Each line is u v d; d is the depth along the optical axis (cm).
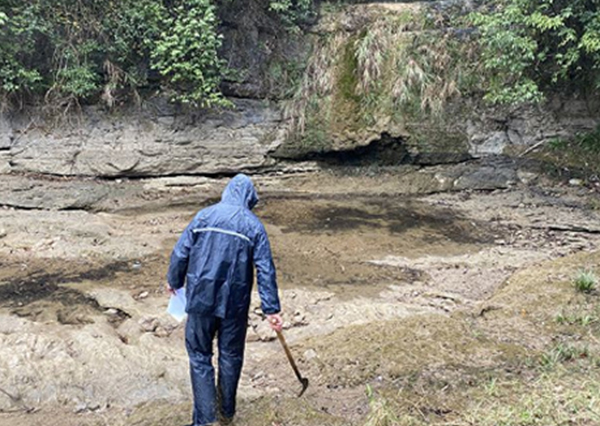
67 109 1003
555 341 432
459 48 1087
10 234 727
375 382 380
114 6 977
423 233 798
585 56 984
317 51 1130
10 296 557
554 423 307
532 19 902
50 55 998
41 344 428
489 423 315
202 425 315
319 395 371
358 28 1141
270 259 305
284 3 1073
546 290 536
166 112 1058
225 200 317
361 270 657
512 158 1075
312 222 845
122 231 772
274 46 1125
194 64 992
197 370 317
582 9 910
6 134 992
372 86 1095
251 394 374
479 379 372
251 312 516
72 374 396
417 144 1083
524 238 772
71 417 359
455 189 1018
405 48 1093
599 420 307
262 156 1098
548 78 1046
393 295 582
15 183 925
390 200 973
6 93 978
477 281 622
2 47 924
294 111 1110
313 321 507
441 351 418
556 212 875
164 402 373
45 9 949
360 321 503
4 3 909
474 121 1092
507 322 475
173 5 1016
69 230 738
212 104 1068
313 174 1103
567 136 1076
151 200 942
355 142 1092
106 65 1003
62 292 569
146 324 491
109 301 538
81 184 959
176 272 310
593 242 749
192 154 1059
